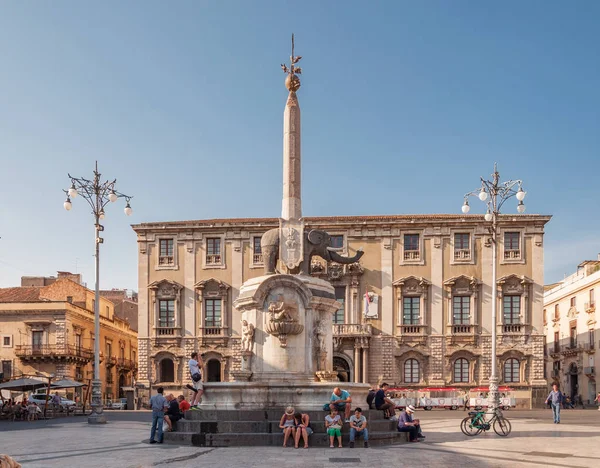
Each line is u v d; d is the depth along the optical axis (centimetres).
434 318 6362
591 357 7400
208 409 2425
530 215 6372
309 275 2802
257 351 2650
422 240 6462
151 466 1711
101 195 3822
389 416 2559
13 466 704
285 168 2909
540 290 6300
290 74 2998
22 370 6712
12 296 7206
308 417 2156
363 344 6284
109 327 7994
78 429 3159
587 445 2242
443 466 1708
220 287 6519
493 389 3528
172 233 6662
